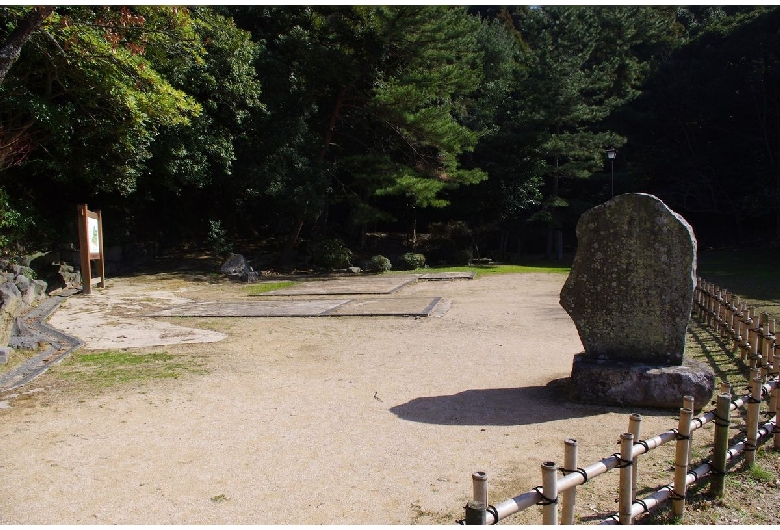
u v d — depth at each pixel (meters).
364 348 7.88
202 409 5.25
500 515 2.47
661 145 28.77
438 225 27.25
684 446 3.24
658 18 31.58
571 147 24.05
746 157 27.28
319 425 4.80
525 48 33.28
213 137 17.02
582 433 4.50
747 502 3.43
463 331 9.02
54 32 10.45
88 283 13.13
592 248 5.43
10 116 12.62
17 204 13.72
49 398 5.58
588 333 5.45
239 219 24.08
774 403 4.54
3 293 7.62
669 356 5.19
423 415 5.04
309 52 18.62
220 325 9.73
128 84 11.91
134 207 19.52
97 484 3.68
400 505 3.37
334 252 20.75
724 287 13.53
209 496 3.50
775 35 24.02
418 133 19.64
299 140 19.31
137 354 7.53
